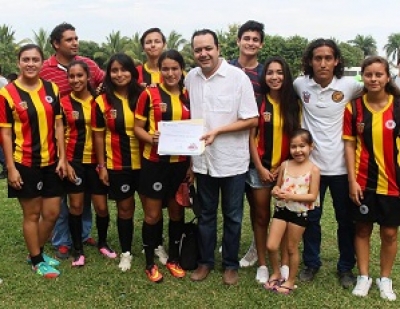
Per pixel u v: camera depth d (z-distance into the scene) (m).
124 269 4.13
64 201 4.45
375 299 3.66
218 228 5.48
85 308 3.48
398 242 4.95
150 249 3.99
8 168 3.67
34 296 3.65
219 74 3.60
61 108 3.96
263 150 3.84
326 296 3.70
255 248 4.33
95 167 4.21
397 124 3.46
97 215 4.41
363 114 3.55
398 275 4.11
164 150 3.61
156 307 3.51
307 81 3.75
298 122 3.78
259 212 3.98
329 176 3.75
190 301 3.60
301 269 4.22
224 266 4.02
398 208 3.58
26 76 3.67
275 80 3.71
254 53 4.25
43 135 3.75
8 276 3.96
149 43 4.54
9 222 5.45
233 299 3.64
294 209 3.67
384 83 3.46
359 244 3.79
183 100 3.77
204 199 3.89
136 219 5.70
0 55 37.12
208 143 3.59
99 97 3.96
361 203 3.63
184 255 4.09
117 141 3.94
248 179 3.95
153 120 3.76
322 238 5.07
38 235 4.00
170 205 4.04
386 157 3.50
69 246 4.52
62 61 4.47
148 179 3.82
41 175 3.83
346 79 3.68
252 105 3.67
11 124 3.65
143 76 4.59
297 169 3.69
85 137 4.13
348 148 3.66
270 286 3.80
